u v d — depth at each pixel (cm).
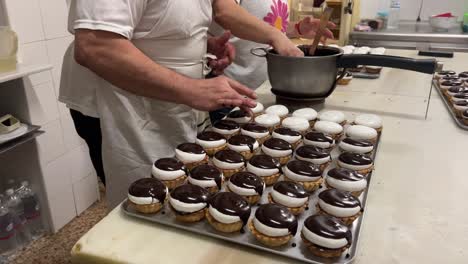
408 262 52
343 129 95
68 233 182
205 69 103
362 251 54
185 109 98
